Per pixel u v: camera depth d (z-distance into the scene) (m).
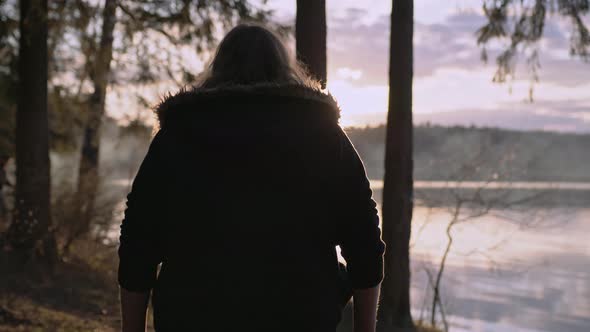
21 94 9.70
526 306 16.38
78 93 11.86
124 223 1.17
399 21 9.02
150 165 1.16
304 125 1.15
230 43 1.24
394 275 9.38
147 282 1.18
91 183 11.23
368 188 1.19
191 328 1.10
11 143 14.24
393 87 9.13
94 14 10.02
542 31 9.01
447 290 17.92
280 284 1.09
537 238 33.22
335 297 1.15
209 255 1.11
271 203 1.11
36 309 7.34
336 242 1.19
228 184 1.12
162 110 1.19
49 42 10.71
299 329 1.10
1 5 10.69
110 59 10.52
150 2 9.87
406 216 9.34
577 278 21.92
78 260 10.74
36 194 9.59
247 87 1.15
